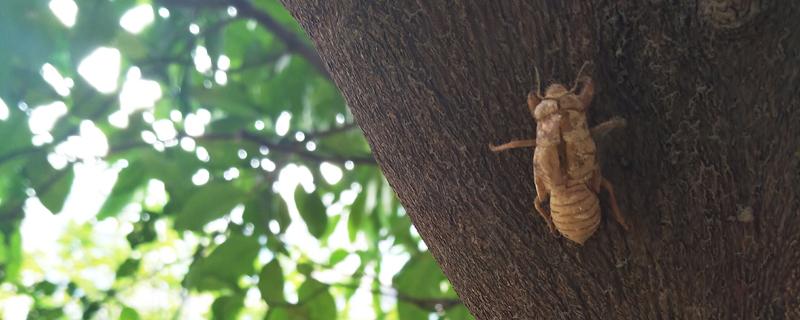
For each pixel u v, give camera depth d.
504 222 0.29
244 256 0.49
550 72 0.28
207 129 0.57
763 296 0.28
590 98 0.27
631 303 0.29
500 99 0.28
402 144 0.30
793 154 0.27
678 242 0.28
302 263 0.50
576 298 0.29
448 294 0.62
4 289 0.71
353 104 0.30
